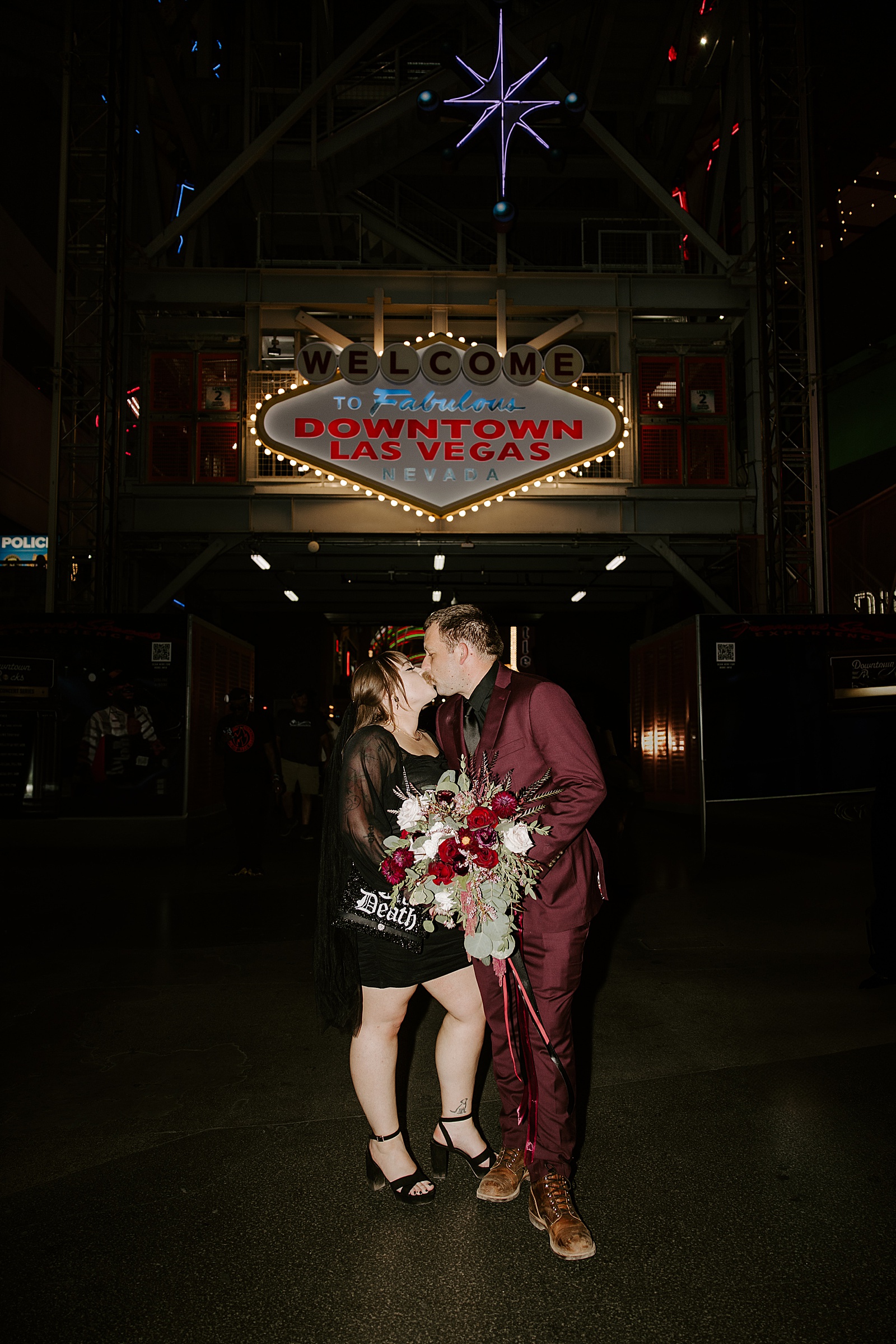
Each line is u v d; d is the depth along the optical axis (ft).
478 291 47.98
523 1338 6.53
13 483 56.44
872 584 55.77
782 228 47.11
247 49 53.36
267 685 79.36
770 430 45.85
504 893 7.68
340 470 44.83
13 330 57.21
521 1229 8.06
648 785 45.27
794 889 24.56
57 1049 12.78
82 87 45.62
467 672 8.64
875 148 73.15
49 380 58.70
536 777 8.25
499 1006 8.43
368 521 46.39
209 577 64.34
